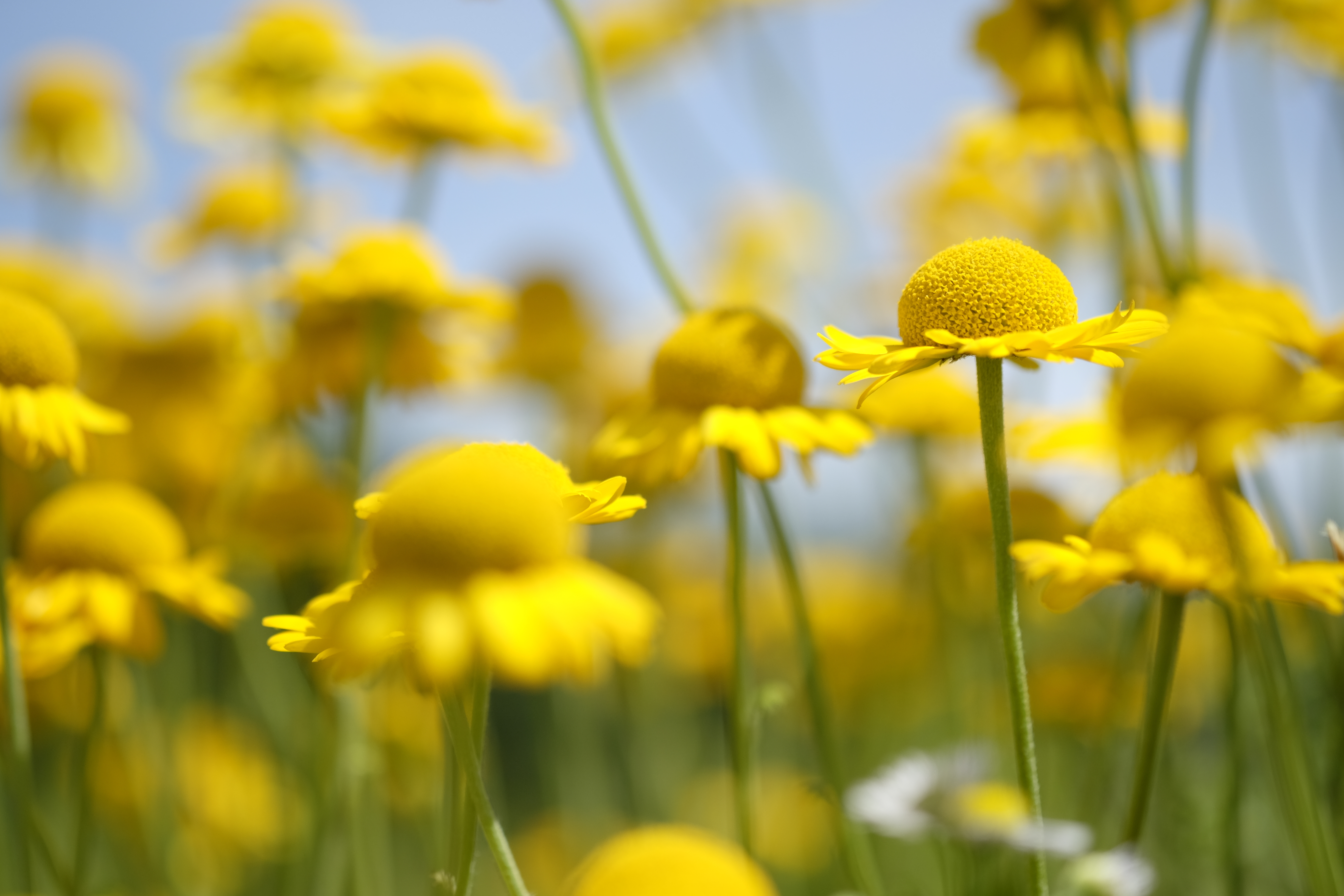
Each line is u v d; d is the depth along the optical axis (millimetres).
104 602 354
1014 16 408
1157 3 409
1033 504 396
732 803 555
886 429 440
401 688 438
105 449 500
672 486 527
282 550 448
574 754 561
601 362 612
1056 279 301
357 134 500
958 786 315
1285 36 464
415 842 536
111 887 438
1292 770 315
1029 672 422
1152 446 314
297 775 428
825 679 548
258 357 527
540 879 519
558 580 284
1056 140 471
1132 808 309
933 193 656
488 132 501
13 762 329
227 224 586
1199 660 455
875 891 346
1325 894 313
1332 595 297
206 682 551
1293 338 324
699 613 581
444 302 407
